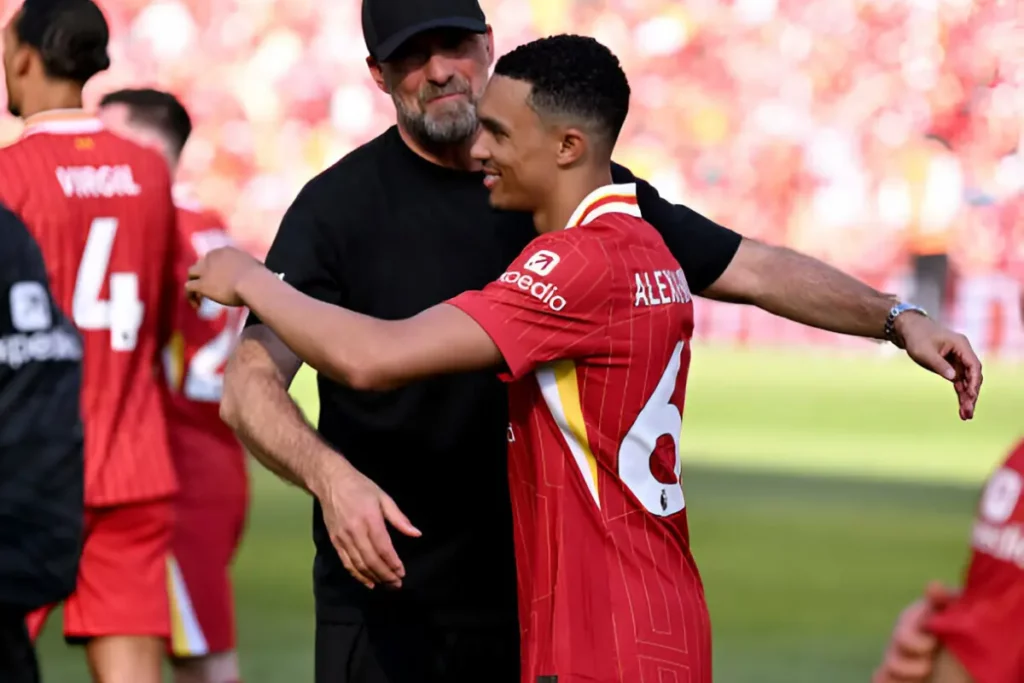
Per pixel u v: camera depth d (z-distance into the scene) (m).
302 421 10.94
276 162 81.75
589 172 10.78
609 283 10.36
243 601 25.41
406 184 12.34
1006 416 58.09
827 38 79.38
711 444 49.09
